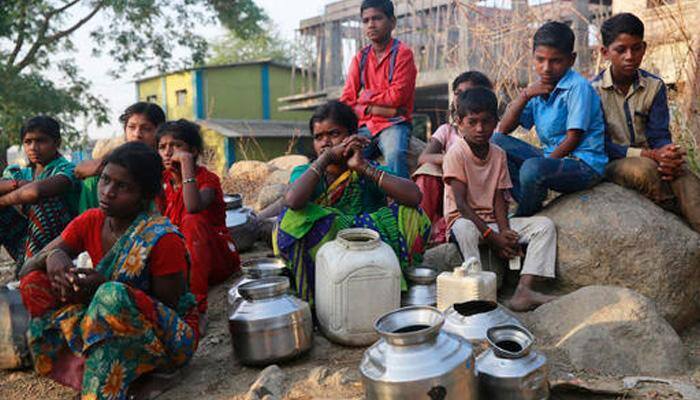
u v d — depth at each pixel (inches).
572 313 121.5
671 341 112.6
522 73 281.3
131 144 109.6
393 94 200.1
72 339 106.7
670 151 139.7
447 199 153.9
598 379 104.9
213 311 149.3
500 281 147.3
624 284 132.7
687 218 142.3
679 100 185.8
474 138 141.3
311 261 133.6
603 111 154.6
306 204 132.6
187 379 116.0
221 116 1033.5
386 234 134.0
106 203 107.7
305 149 924.6
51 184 149.9
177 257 110.3
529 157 157.5
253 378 113.6
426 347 88.7
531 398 92.5
